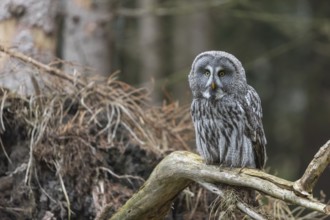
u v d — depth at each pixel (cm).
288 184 828
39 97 1078
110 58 1675
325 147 800
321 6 2547
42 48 1233
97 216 980
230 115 979
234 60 993
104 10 1667
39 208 1029
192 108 1009
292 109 2759
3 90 1091
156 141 1146
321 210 794
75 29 1653
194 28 2448
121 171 1084
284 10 2562
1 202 1028
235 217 920
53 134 1059
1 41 1139
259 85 2747
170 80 1964
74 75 1133
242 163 995
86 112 1109
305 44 2619
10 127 1069
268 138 2736
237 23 2569
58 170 1032
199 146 1012
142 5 2397
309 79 2669
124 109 1120
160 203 935
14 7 1218
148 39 2411
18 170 1038
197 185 1092
